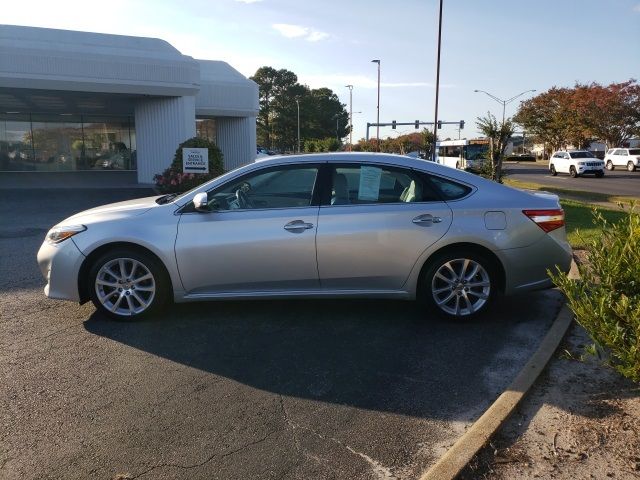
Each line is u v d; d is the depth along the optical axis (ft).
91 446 10.73
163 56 63.05
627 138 195.52
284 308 19.02
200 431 11.29
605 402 12.13
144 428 11.39
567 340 15.90
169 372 14.06
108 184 69.41
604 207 50.62
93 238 17.13
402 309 19.01
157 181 50.19
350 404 12.47
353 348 15.66
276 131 322.55
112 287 17.57
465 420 11.82
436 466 9.71
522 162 233.96
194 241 17.02
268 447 10.74
